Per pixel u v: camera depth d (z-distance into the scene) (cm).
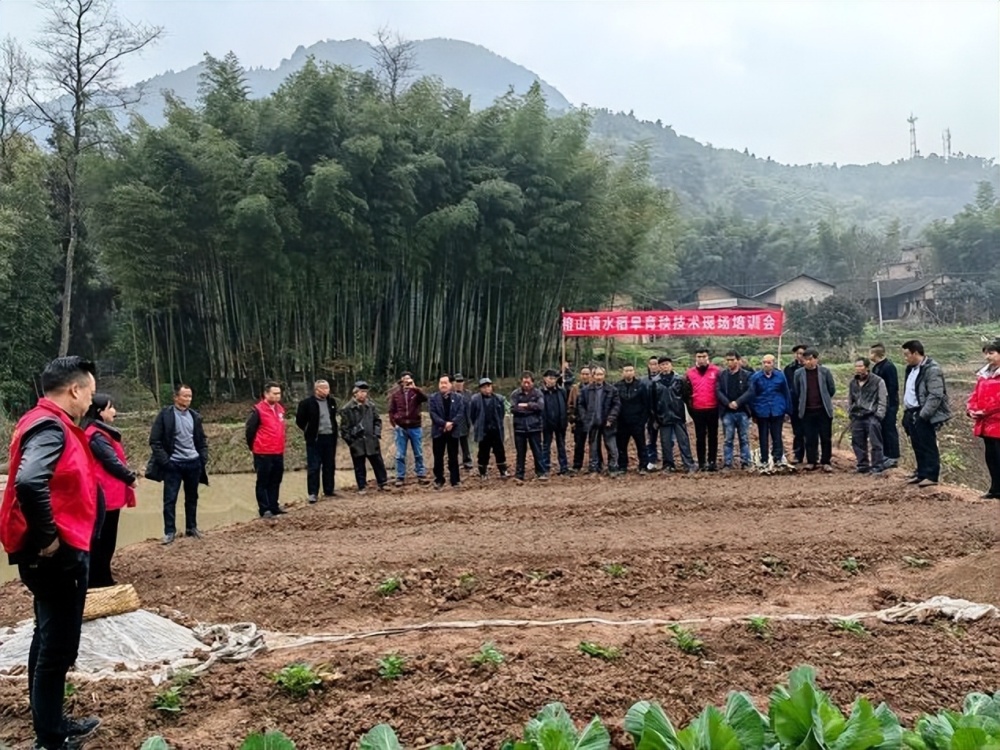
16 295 2462
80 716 409
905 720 396
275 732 249
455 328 2577
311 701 422
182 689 437
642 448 1319
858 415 1221
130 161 2205
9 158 2703
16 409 2480
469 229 2402
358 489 1281
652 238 3303
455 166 2441
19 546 359
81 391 391
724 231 7138
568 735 254
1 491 1595
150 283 2184
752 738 251
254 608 670
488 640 526
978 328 4509
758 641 506
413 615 643
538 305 2630
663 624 558
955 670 461
